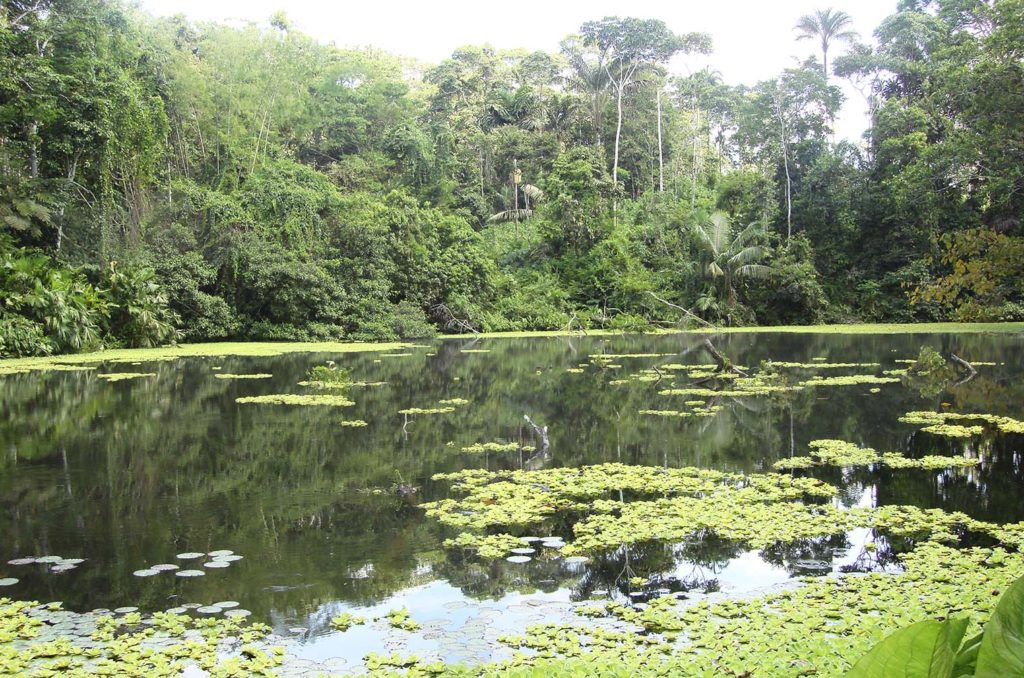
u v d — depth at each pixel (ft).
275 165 107.24
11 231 67.77
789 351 64.23
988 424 29.12
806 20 137.80
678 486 20.52
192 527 17.04
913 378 43.96
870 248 116.57
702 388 41.24
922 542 15.49
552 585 13.52
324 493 20.07
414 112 165.27
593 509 18.42
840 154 118.21
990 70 69.46
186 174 104.68
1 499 19.45
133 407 34.94
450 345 78.28
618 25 138.31
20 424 30.40
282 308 84.89
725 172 166.40
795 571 14.03
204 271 78.89
